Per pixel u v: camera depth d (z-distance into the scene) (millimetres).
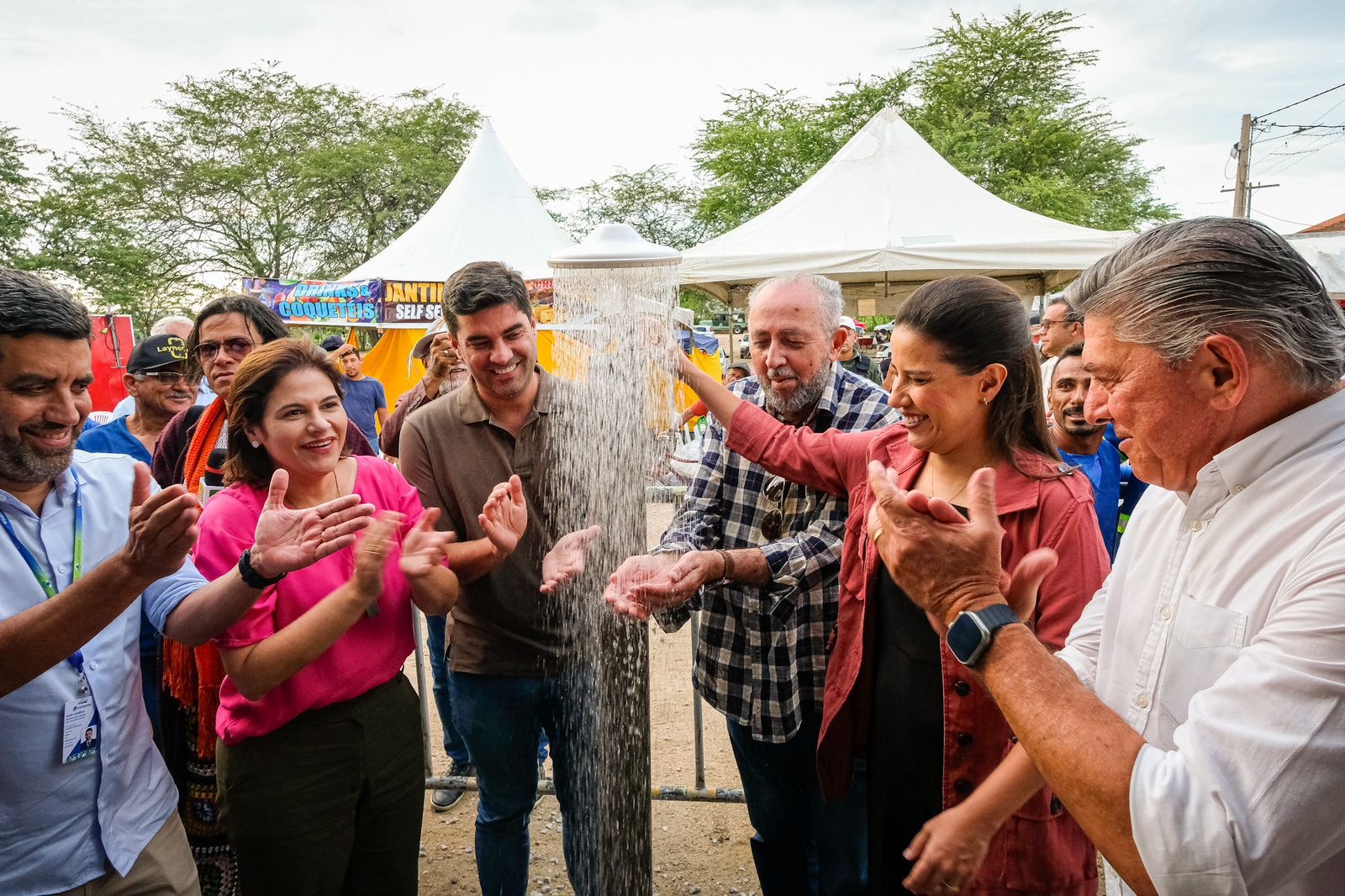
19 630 1314
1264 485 1012
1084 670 1334
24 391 1438
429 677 4570
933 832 1349
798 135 22688
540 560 2236
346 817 1861
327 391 1835
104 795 1578
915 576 1162
